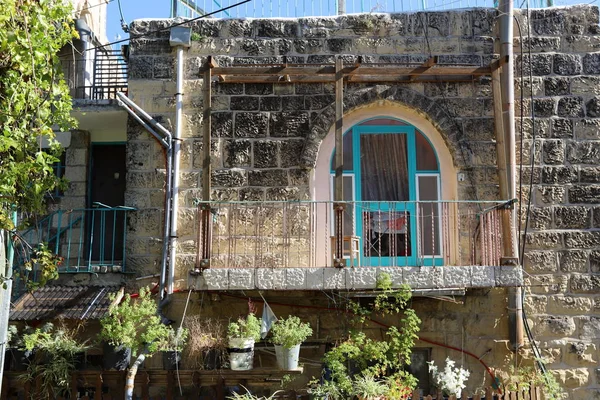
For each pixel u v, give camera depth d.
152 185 11.82
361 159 12.09
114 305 10.64
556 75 12.08
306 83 11.97
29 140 8.13
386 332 11.26
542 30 12.21
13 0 7.45
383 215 11.98
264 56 12.12
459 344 11.45
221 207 11.66
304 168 11.73
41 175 8.37
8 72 7.86
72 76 13.70
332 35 12.17
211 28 12.21
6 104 7.85
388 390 10.23
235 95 11.96
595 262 11.62
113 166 13.86
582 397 11.30
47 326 10.74
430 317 11.51
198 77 12.08
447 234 11.58
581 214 11.71
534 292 11.53
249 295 11.37
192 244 11.60
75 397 10.48
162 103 11.99
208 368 10.73
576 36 12.20
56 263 8.73
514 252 11.05
